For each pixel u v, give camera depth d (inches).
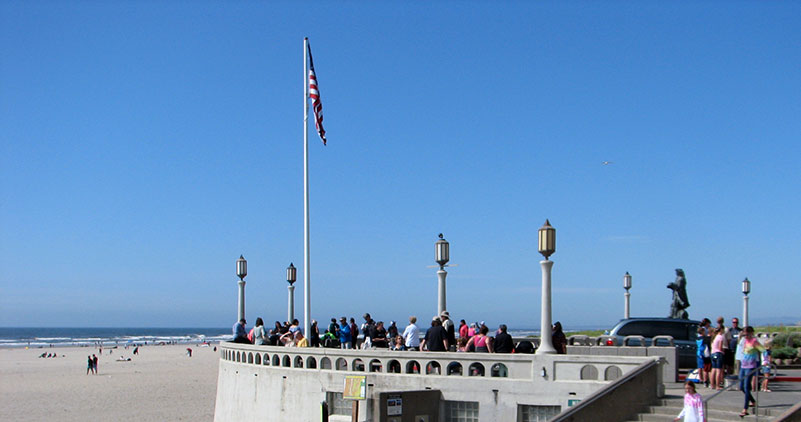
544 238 708.0
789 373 858.8
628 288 1280.8
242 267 1139.9
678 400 609.6
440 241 877.2
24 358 4229.8
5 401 1915.6
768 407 597.6
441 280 871.7
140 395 2050.9
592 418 556.4
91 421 1547.7
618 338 848.9
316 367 857.5
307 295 1053.8
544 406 698.2
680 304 1223.5
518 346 796.0
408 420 716.0
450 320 861.8
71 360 3993.6
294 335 1006.4
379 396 698.8
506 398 711.7
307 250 1066.7
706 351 737.6
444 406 741.9
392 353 784.9
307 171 1091.9
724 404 608.4
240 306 1136.8
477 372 747.4
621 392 582.6
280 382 890.1
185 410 1718.8
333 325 1072.8
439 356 756.6
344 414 816.3
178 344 6894.7
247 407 957.8
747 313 1389.0
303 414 848.9
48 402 1888.5
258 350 952.9
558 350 786.8
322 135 1127.6
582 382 677.9
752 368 568.4
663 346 802.8
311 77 1130.7
